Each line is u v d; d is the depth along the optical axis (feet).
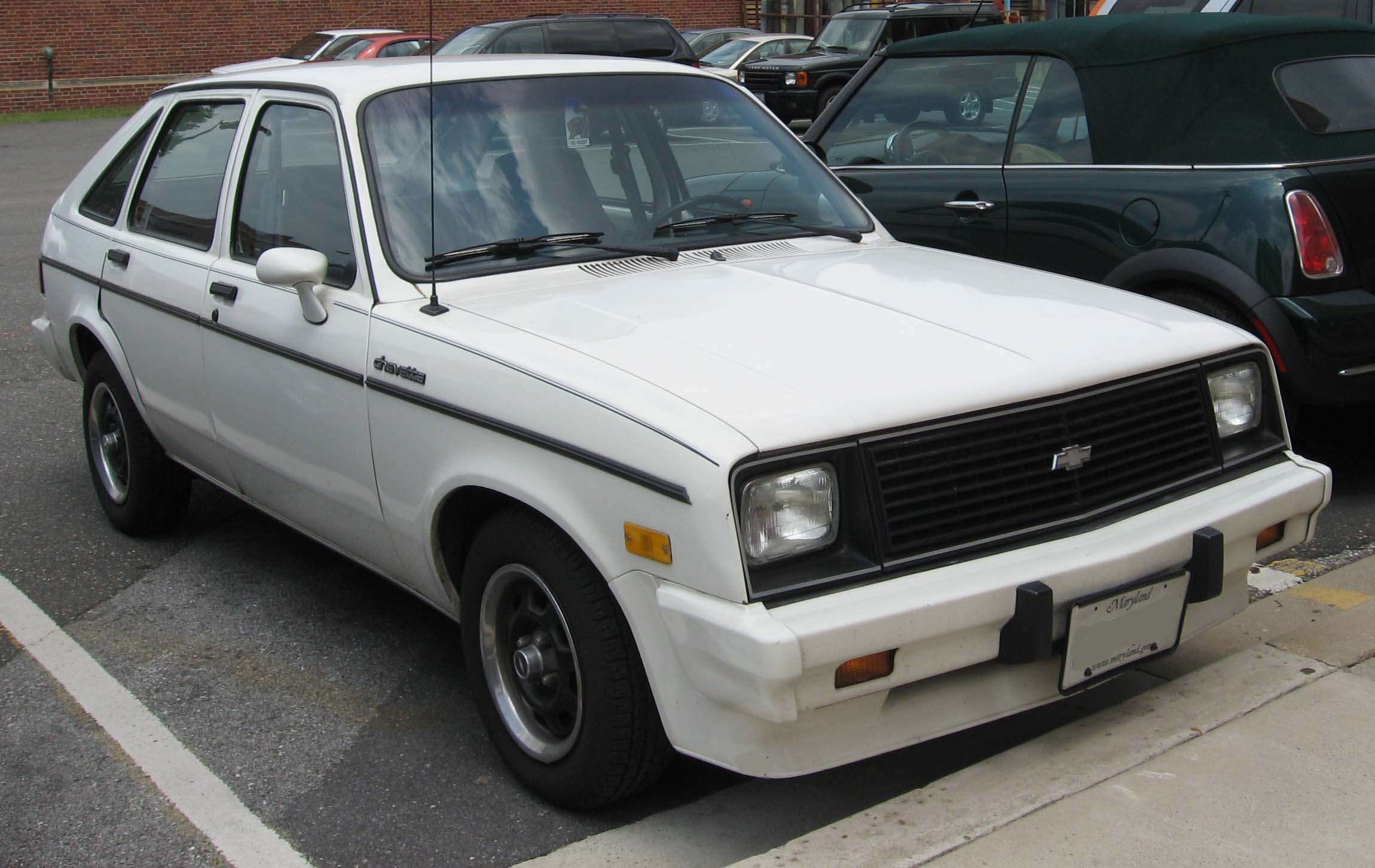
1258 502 10.71
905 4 66.28
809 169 14.94
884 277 12.30
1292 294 15.81
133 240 16.19
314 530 13.60
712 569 8.74
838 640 8.63
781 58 64.49
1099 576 9.62
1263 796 9.75
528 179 12.93
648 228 13.24
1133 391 10.39
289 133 13.69
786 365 9.86
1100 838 9.30
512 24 55.11
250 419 13.70
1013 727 11.67
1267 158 16.34
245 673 13.53
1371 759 10.19
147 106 17.42
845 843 9.40
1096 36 18.38
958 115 19.84
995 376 9.81
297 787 11.34
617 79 14.17
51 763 11.82
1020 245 18.57
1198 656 12.49
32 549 17.06
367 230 12.19
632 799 10.98
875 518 9.12
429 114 13.01
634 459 9.18
